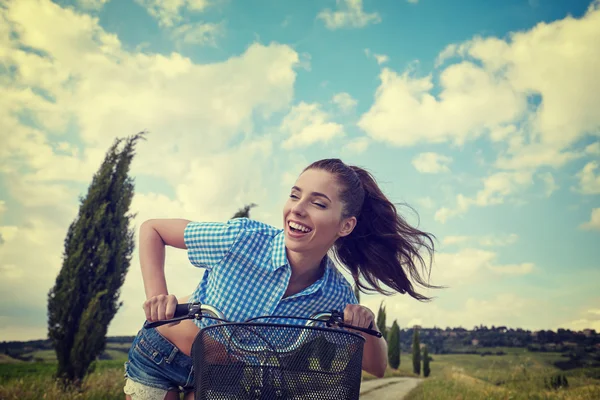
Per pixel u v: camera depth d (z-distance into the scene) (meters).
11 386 8.11
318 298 2.38
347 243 2.89
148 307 2.01
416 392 11.78
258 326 1.73
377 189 2.85
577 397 11.40
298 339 1.73
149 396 2.57
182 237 2.47
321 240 2.33
